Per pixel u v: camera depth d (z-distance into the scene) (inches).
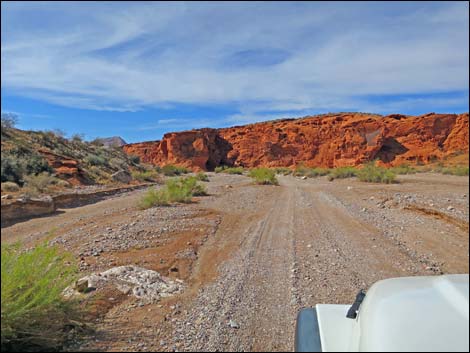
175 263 252.4
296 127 3718.0
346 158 3070.9
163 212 464.1
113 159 1301.7
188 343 140.4
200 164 3422.7
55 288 132.7
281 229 370.0
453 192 633.6
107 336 143.1
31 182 633.6
